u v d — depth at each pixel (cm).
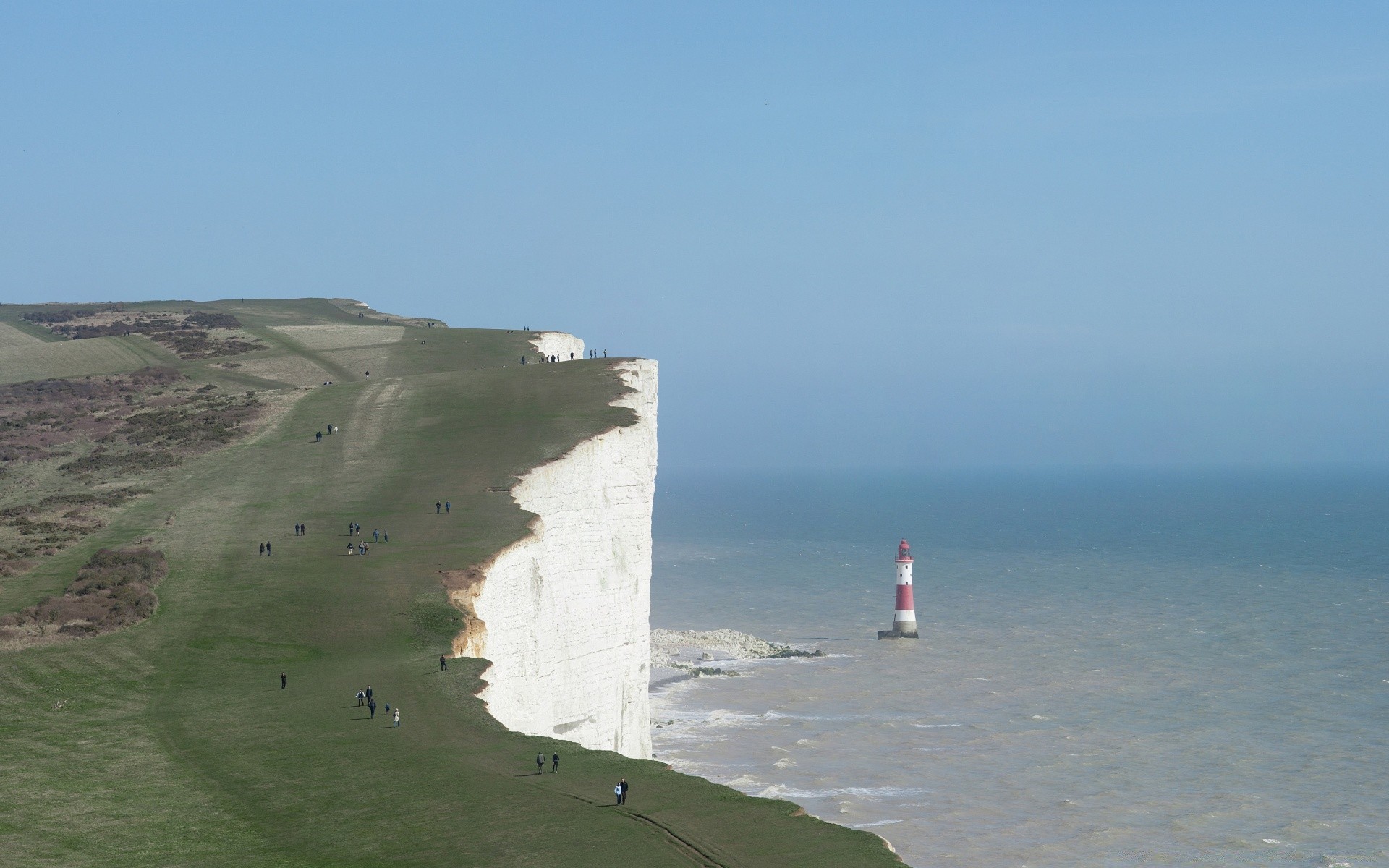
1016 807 8200
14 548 7675
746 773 8900
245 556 7256
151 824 4072
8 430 11550
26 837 3969
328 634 6053
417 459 9294
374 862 3744
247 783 4419
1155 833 7706
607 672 8419
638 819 4034
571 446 8850
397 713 5091
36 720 5103
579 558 8394
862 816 7975
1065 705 11081
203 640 6025
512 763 4603
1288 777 8875
